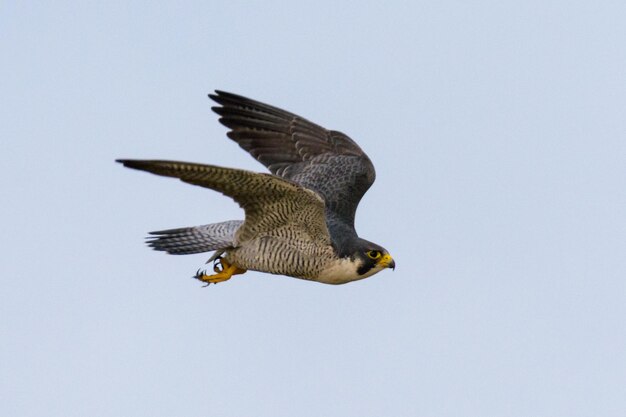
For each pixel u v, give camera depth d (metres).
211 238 15.71
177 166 13.12
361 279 16.08
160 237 15.98
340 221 16.80
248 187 14.16
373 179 17.94
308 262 15.50
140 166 12.94
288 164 18.00
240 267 15.73
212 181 13.80
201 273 15.86
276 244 15.32
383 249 15.98
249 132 18.06
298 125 18.27
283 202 14.62
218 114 17.95
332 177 17.72
